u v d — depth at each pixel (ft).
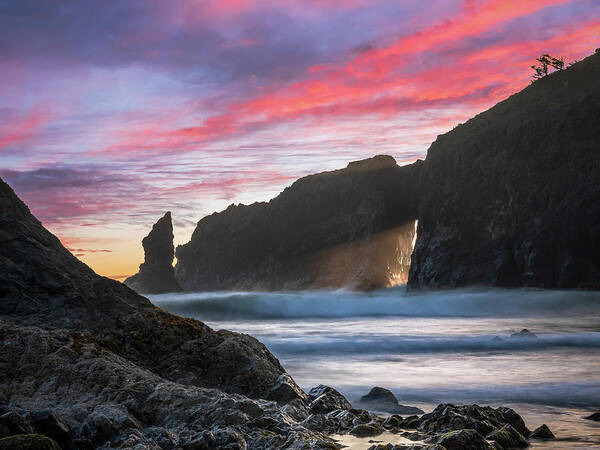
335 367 77.56
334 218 568.82
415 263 393.29
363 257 530.27
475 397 51.75
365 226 534.78
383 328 172.55
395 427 27.73
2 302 31.91
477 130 386.73
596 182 310.04
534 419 39.52
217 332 34.65
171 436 22.00
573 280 301.22
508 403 48.14
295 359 88.79
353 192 553.23
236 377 31.32
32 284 33.09
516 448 26.58
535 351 94.89
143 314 33.30
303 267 579.48
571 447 26.94
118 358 29.32
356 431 26.04
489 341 109.40
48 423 21.90
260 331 162.40
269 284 608.60
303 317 285.64
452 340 112.57
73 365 27.20
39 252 34.47
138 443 21.02
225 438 21.71
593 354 88.94
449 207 370.53
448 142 400.67
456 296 310.65
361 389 57.16
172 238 594.65
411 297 332.60
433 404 48.73
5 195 35.94
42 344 28.04
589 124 331.36
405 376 67.21
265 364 32.30
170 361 31.35
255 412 25.08
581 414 42.09
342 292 501.56
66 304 32.86
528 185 334.03
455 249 360.07
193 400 25.31
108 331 31.73
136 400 25.17
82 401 25.20
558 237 310.65
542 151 338.75
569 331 139.13
